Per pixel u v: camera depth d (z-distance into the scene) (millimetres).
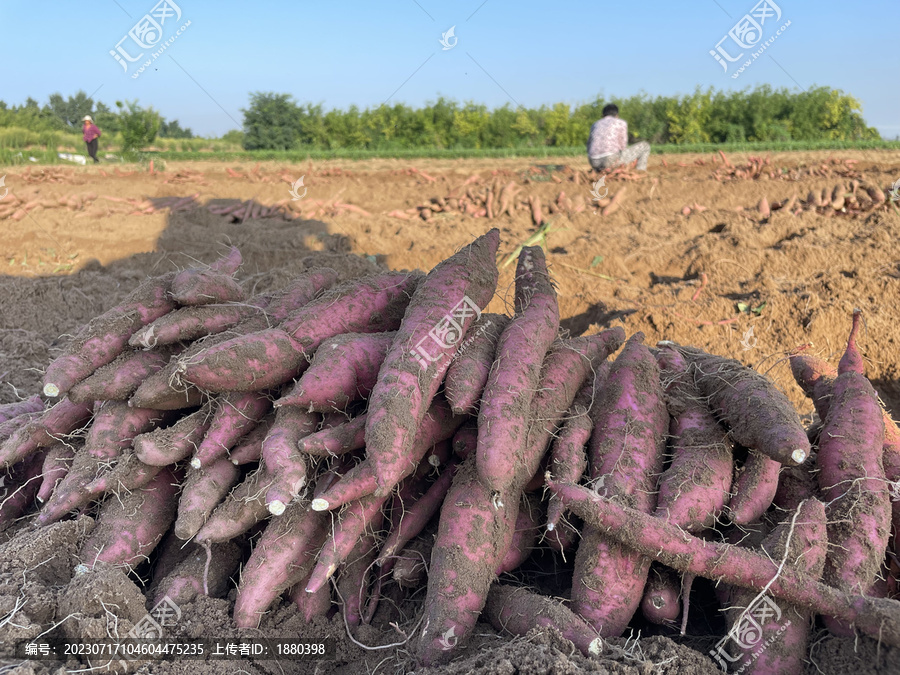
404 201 14141
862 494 2758
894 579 2760
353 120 34375
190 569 2881
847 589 2508
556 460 2982
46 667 2350
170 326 3260
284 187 15859
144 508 3010
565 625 2473
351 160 25016
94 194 13859
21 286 7977
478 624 2768
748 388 3092
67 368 3137
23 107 37344
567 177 15695
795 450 2631
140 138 23234
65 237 10773
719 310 6988
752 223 10266
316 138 34656
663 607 2635
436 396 3090
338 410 3016
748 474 2932
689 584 2619
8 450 3293
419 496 3125
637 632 2768
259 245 10039
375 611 2951
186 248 10086
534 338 3156
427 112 35375
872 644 2340
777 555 2529
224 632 2635
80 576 2580
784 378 5918
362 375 3074
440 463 3186
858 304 6785
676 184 14227
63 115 48188
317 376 2943
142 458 2914
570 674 2201
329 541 2695
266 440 2873
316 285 3975
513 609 2654
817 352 6234
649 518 2605
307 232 10844
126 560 2887
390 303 3559
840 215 10883
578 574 2725
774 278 7969
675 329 6688
